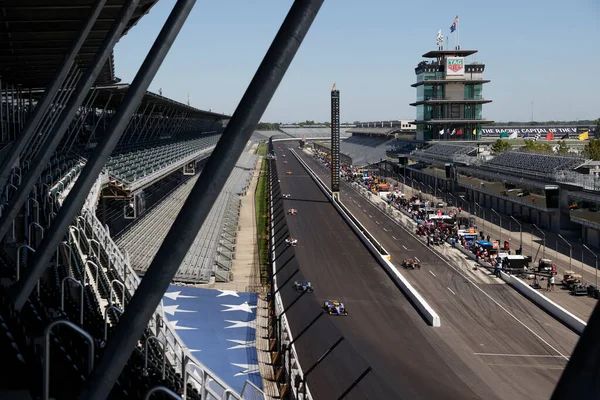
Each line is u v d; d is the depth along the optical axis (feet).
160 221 253.24
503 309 169.78
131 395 46.93
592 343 12.97
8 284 61.31
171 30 38.96
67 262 76.18
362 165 649.20
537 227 280.31
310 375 123.54
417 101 531.09
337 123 375.66
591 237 249.96
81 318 51.52
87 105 235.20
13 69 131.13
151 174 240.12
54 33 93.45
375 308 170.91
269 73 24.21
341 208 344.28
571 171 282.77
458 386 119.65
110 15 83.87
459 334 149.79
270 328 148.87
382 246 253.44
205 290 171.42
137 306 26.84
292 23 23.97
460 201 383.24
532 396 115.34
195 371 85.66
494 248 237.04
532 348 140.56
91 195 141.28
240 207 369.50
